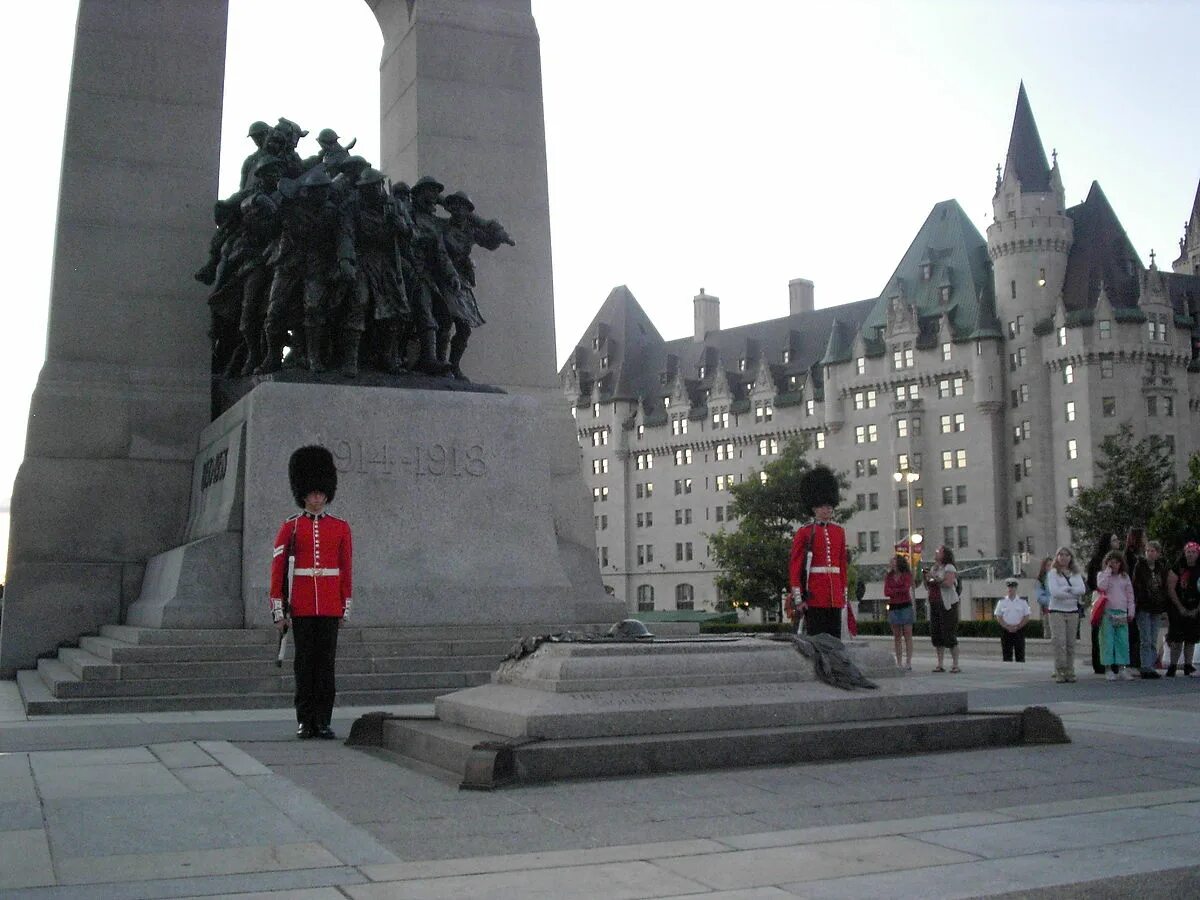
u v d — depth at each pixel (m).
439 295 19.03
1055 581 18.09
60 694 13.41
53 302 20.20
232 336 20.56
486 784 7.71
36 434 19.61
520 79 23.73
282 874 5.66
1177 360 91.88
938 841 6.30
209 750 9.62
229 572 16.06
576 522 21.78
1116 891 5.30
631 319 127.25
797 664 9.58
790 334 112.69
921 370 98.44
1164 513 51.56
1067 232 94.31
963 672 21.20
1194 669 20.88
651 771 8.23
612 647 8.98
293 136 18.31
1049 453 92.44
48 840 6.37
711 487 114.62
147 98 21.22
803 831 6.55
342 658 14.85
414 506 17.02
